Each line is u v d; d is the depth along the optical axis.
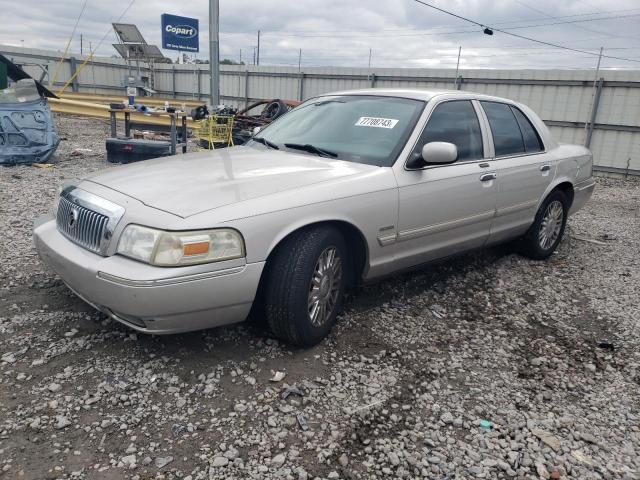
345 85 21.19
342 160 3.98
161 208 3.00
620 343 4.01
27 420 2.68
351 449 2.65
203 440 2.64
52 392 2.91
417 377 3.34
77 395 2.90
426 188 4.01
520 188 5.03
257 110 24.75
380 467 2.55
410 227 3.96
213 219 2.94
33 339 3.42
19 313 3.74
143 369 3.17
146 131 16.02
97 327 3.61
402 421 2.90
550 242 5.82
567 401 3.22
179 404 2.88
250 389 3.06
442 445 2.74
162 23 29.14
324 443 2.68
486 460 2.65
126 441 2.60
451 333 3.98
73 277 3.15
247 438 2.67
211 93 16.05
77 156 11.51
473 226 4.58
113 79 30.78
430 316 4.23
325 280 3.50
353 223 3.54
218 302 3.01
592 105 15.40
